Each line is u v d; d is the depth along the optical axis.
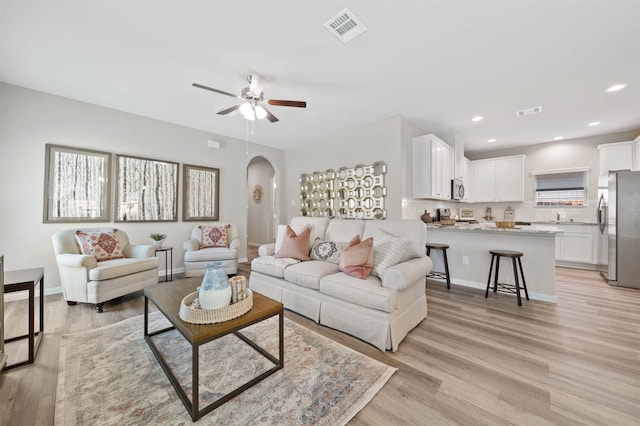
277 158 5.85
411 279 2.01
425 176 4.04
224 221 4.88
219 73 2.70
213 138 4.73
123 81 2.87
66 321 2.36
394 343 1.88
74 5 1.80
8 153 2.91
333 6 1.82
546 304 2.82
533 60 2.45
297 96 3.23
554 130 4.48
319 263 2.63
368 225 2.77
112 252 3.04
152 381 1.55
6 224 2.90
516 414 1.31
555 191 5.18
